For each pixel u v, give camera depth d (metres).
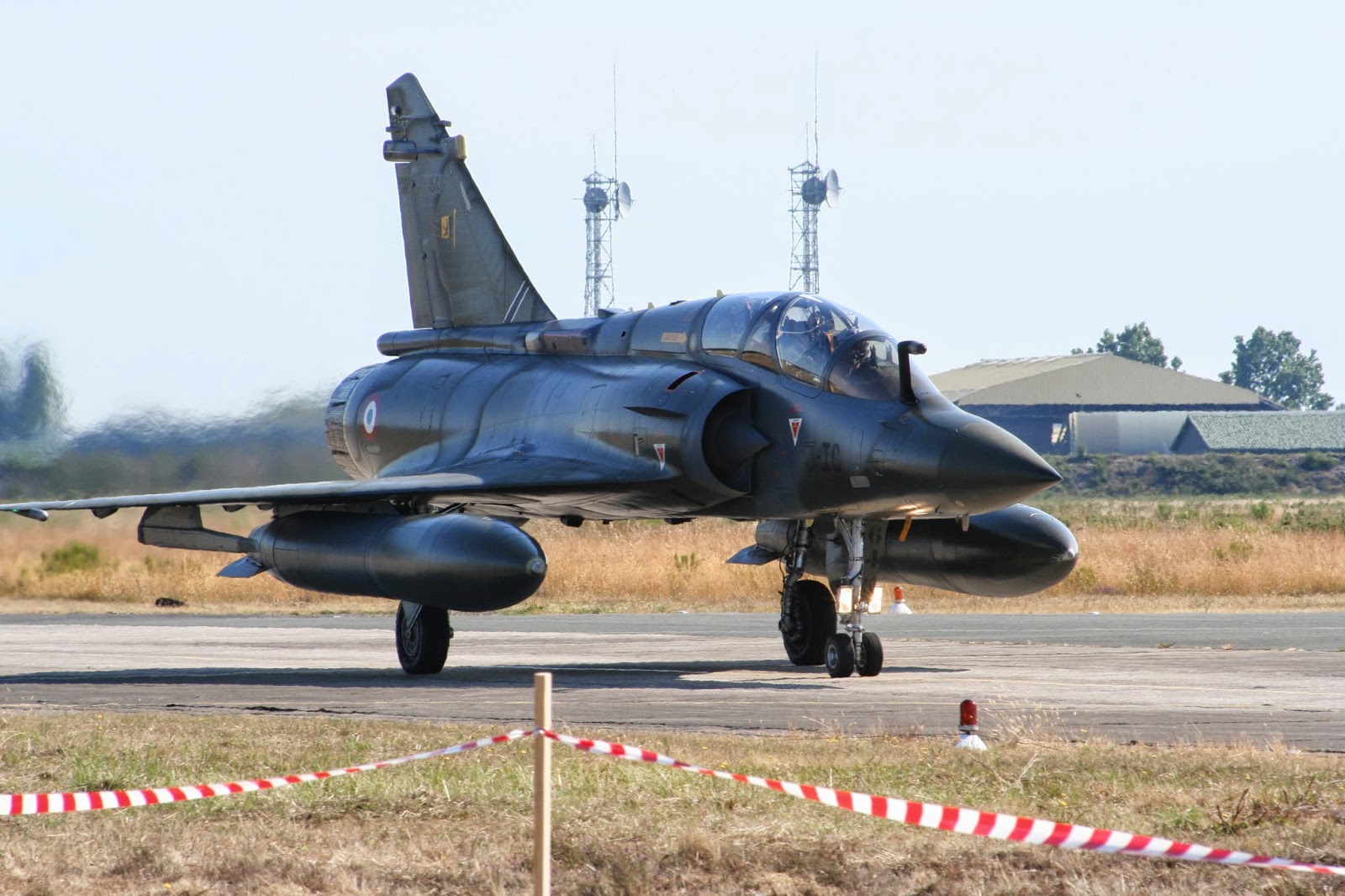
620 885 24.89
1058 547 64.38
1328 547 130.00
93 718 46.03
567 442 66.12
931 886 24.77
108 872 26.17
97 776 34.81
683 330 64.75
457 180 82.31
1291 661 67.12
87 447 126.50
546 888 22.95
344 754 37.59
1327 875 24.98
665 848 26.80
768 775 33.41
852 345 59.19
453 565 57.34
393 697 53.84
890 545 67.81
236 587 122.81
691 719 46.50
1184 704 50.16
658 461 61.09
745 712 48.34
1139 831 28.14
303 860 26.38
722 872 25.58
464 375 75.62
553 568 124.62
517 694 54.44
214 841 27.92
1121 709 48.97
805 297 61.81
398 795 31.41
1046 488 53.62
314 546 63.62
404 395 77.88
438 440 74.25
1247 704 50.12
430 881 25.27
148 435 126.81
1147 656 70.38
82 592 122.12
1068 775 33.66
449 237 82.62
